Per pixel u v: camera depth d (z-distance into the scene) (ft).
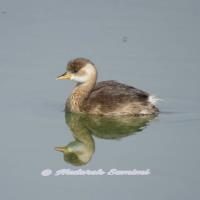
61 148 49.52
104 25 70.49
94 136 52.65
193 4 75.10
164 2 76.18
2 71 60.80
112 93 53.62
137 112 53.01
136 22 71.05
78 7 75.15
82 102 54.29
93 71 54.85
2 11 73.41
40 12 73.46
